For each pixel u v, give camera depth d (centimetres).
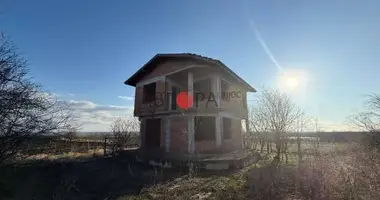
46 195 713
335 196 617
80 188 790
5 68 671
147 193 709
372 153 773
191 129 1264
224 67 1355
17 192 719
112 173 1020
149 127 1537
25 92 707
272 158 1520
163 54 1410
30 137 728
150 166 1197
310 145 1500
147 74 1588
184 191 719
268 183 781
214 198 647
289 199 628
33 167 1000
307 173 830
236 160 1132
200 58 1288
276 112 1652
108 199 669
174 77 1481
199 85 1589
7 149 709
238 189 732
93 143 1952
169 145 1359
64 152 1526
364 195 588
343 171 721
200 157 1174
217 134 1334
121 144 1794
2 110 654
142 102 1577
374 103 1016
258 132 1884
